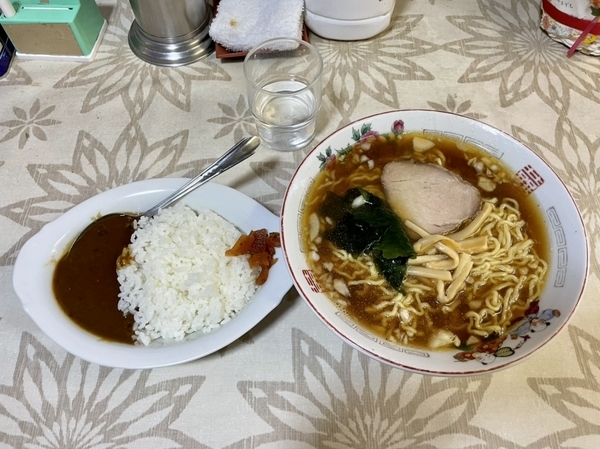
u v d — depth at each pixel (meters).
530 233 0.32
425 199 0.34
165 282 0.32
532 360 0.31
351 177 0.35
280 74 0.44
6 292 0.34
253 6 0.44
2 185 0.39
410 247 0.31
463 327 0.30
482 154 0.35
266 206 0.38
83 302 0.32
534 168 0.33
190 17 0.44
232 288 0.32
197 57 0.46
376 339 0.28
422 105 0.43
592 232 0.36
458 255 0.31
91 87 0.44
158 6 0.42
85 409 0.30
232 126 0.42
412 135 0.35
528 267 0.31
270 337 0.32
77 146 0.41
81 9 0.44
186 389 0.30
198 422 0.29
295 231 0.31
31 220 0.37
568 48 0.46
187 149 0.41
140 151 0.41
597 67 0.45
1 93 0.44
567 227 0.30
